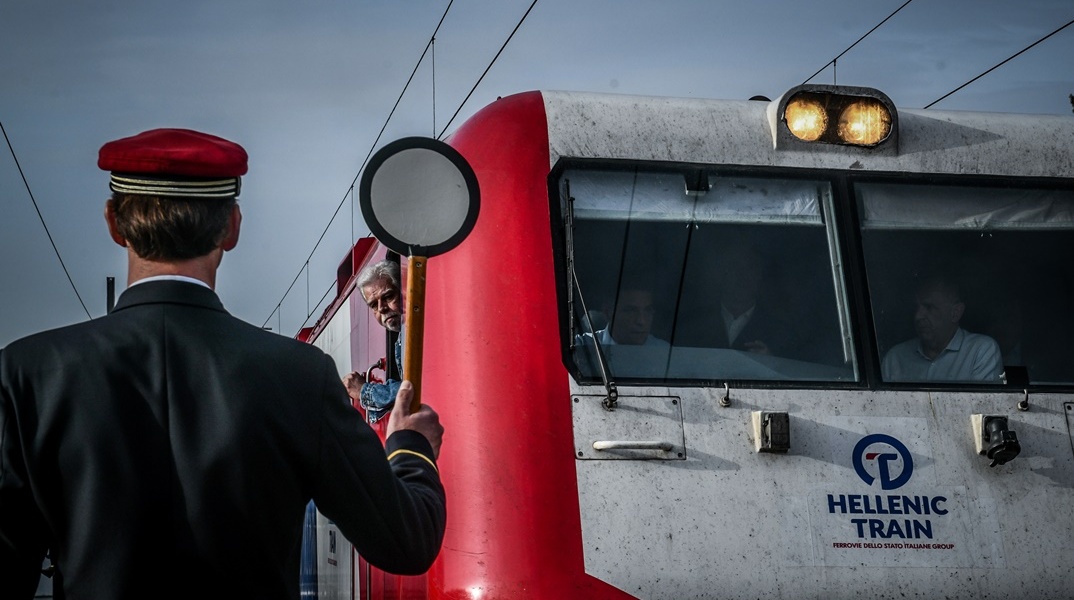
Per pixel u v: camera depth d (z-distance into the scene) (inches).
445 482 152.6
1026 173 178.5
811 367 162.2
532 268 157.6
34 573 73.5
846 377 162.9
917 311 168.1
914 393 162.1
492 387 153.0
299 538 78.2
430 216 100.1
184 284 79.2
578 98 169.9
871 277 168.1
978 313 170.7
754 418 154.7
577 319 156.6
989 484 159.3
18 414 72.9
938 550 154.9
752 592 148.9
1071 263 176.1
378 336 225.9
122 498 71.9
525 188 161.5
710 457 152.9
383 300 208.4
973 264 172.7
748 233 166.4
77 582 71.1
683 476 151.3
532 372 152.9
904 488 156.7
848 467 156.1
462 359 155.9
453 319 158.7
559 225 160.6
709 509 150.7
